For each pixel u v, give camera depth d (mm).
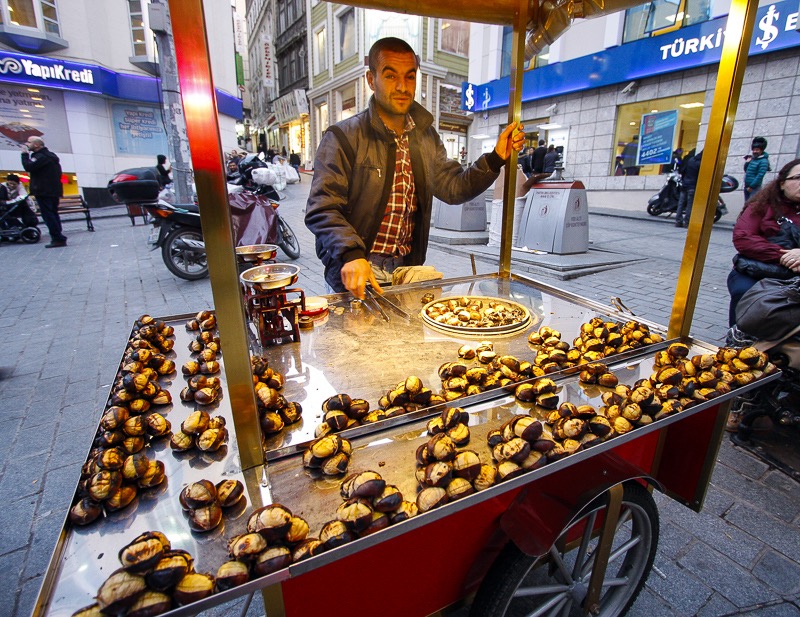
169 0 581
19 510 1988
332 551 686
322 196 1903
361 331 1590
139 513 780
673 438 1566
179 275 5309
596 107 12141
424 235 2426
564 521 1007
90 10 11344
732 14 1255
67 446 2416
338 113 17391
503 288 2109
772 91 9023
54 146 11688
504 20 2070
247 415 844
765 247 2381
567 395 1155
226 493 780
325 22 16500
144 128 13102
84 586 648
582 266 5695
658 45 10406
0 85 10742
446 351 1427
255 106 30281
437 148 2328
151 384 1112
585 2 1919
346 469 879
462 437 932
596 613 1319
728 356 1295
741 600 1569
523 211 7066
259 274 1498
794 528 1869
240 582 638
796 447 2348
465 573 1108
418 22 14195
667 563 1713
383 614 999
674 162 10070
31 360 3412
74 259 6680
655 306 4465
